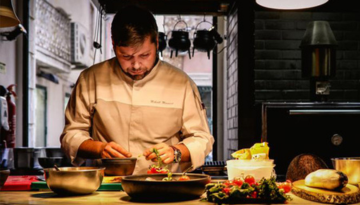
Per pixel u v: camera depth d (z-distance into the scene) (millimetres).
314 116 3496
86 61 8586
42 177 1855
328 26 3676
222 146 4902
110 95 2219
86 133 2213
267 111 3518
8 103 3391
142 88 2223
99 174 1513
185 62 8391
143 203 1349
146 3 4000
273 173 1617
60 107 8992
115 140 2211
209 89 8352
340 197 1338
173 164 2209
